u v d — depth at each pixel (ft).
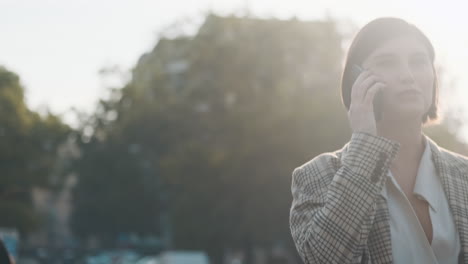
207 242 127.13
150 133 211.00
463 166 8.46
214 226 122.83
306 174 8.63
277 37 129.80
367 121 8.23
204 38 136.56
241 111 124.16
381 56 8.43
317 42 127.13
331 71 123.13
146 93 188.65
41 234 385.70
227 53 131.44
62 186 208.33
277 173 115.65
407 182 8.43
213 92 132.98
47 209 393.50
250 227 118.32
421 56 8.46
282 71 127.54
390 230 8.02
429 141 8.60
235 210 121.08
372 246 8.01
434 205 8.12
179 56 148.87
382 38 8.48
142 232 304.09
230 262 154.30
